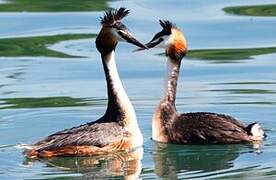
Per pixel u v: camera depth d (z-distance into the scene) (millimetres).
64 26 23375
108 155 15836
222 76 20125
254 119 17500
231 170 15047
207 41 22359
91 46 22141
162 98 17047
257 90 19094
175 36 17344
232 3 24984
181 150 16188
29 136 16734
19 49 22047
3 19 23969
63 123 17453
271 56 21344
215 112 17922
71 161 15508
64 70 20688
